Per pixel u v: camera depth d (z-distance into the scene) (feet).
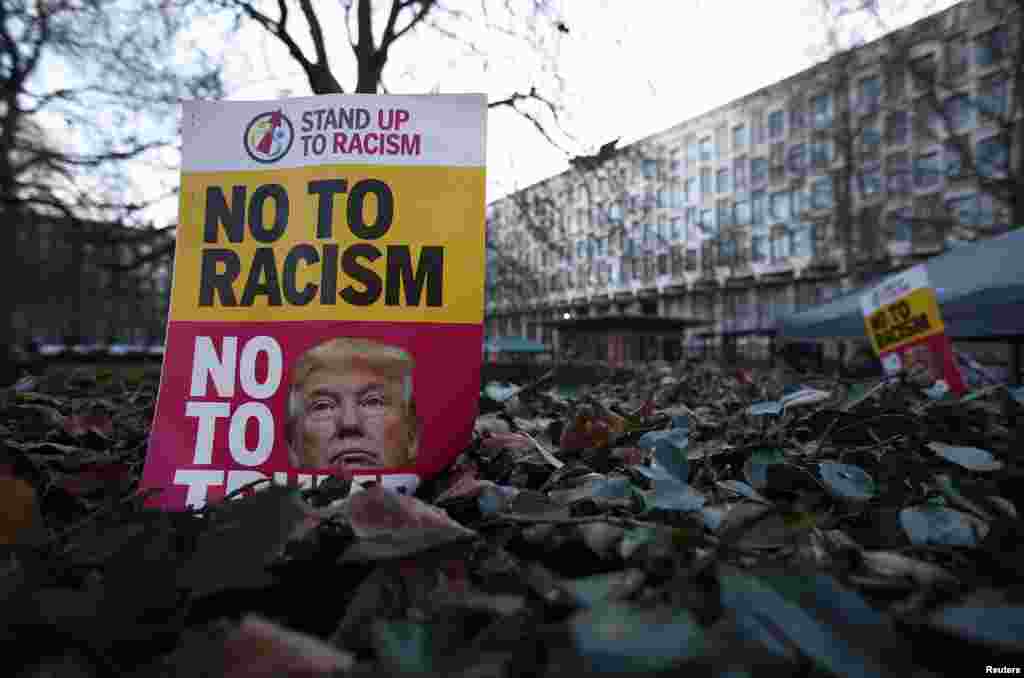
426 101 4.83
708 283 119.85
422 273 4.61
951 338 13.78
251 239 4.73
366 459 4.30
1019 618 1.75
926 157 75.97
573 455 4.99
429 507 2.91
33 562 2.49
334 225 4.70
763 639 1.71
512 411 7.23
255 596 2.51
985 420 5.35
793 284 108.58
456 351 4.51
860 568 2.55
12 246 34.17
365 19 21.22
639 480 3.94
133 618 2.08
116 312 119.34
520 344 92.63
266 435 4.37
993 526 2.66
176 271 4.71
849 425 4.94
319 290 4.61
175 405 4.45
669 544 2.47
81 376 12.11
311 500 3.77
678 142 128.47
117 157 18.45
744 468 3.84
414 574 2.43
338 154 4.78
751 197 112.37
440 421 4.40
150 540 2.50
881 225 53.78
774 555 2.60
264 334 4.56
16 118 19.33
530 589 2.30
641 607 1.73
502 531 3.09
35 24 16.94
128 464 4.50
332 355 4.48
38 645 1.92
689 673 1.48
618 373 17.78
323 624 2.42
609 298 135.64
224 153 4.86
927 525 2.85
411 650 1.72
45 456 4.37
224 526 2.54
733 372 17.57
